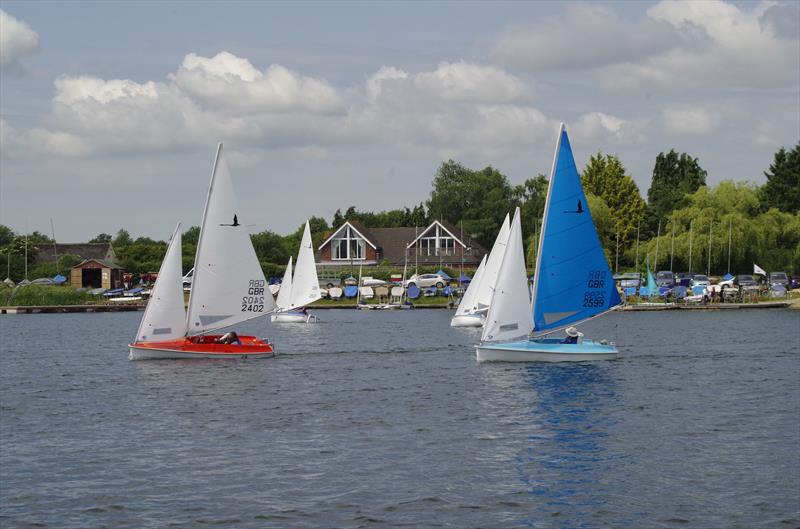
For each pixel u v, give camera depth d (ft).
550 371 168.14
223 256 181.06
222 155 179.11
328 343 238.68
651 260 442.50
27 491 90.22
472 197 655.76
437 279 460.14
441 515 82.99
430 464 99.60
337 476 94.94
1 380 165.89
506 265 175.32
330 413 128.77
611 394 144.25
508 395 142.92
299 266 331.57
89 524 80.94
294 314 332.39
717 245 431.02
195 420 124.47
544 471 96.84
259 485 91.86
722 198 445.78
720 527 80.02
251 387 152.56
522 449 106.52
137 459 102.37
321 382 158.10
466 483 92.43
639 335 264.52
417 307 428.56
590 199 482.69
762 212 497.46
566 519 82.12
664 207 551.18
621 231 492.95
